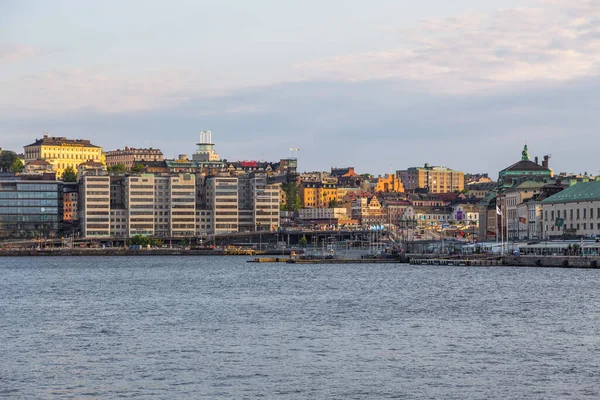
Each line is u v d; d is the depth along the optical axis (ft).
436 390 355.97
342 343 457.68
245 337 480.23
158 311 613.93
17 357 424.05
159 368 397.39
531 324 520.42
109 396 350.02
